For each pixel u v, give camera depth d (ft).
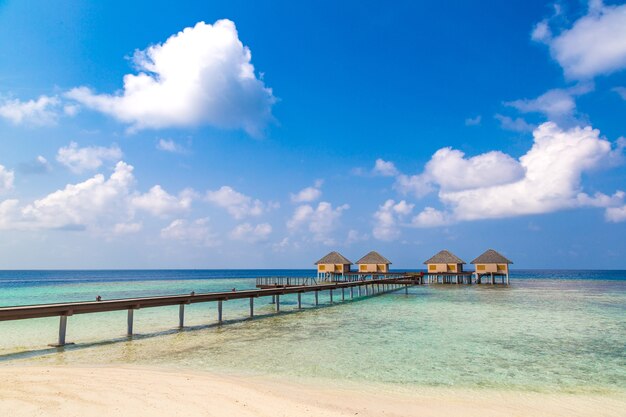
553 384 35.24
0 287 228.02
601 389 33.88
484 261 224.94
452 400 30.27
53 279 390.42
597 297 136.56
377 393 31.73
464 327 68.08
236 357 44.86
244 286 237.25
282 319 79.05
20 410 23.65
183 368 39.32
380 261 216.95
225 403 26.55
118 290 196.03
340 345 52.11
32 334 60.80
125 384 30.40
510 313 88.53
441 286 208.13
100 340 55.62
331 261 214.69
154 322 74.79
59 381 30.86
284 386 32.81
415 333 61.67
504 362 43.21
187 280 352.90
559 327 68.18
